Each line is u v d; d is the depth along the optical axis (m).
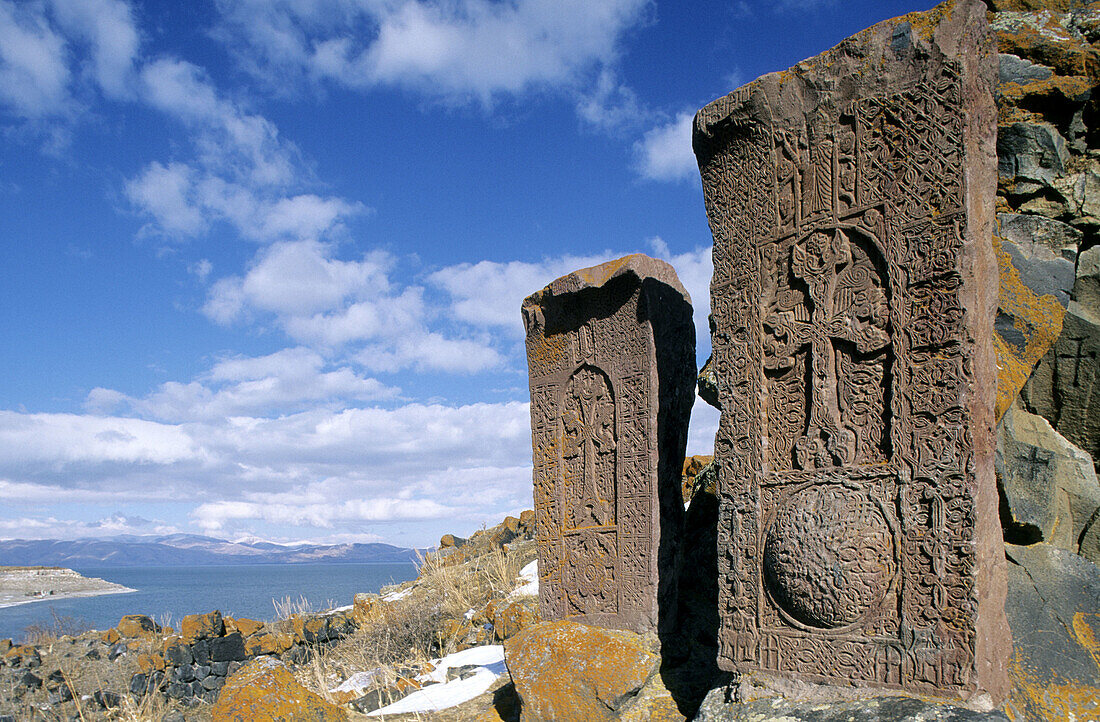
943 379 3.67
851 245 4.10
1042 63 5.31
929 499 3.63
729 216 4.62
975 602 3.44
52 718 8.94
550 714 5.11
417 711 6.25
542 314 6.62
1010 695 3.68
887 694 3.60
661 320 5.91
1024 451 4.98
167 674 9.79
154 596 47.44
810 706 3.74
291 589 61.03
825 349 4.11
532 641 5.55
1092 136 5.37
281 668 5.75
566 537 6.17
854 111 4.15
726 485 4.38
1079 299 5.32
